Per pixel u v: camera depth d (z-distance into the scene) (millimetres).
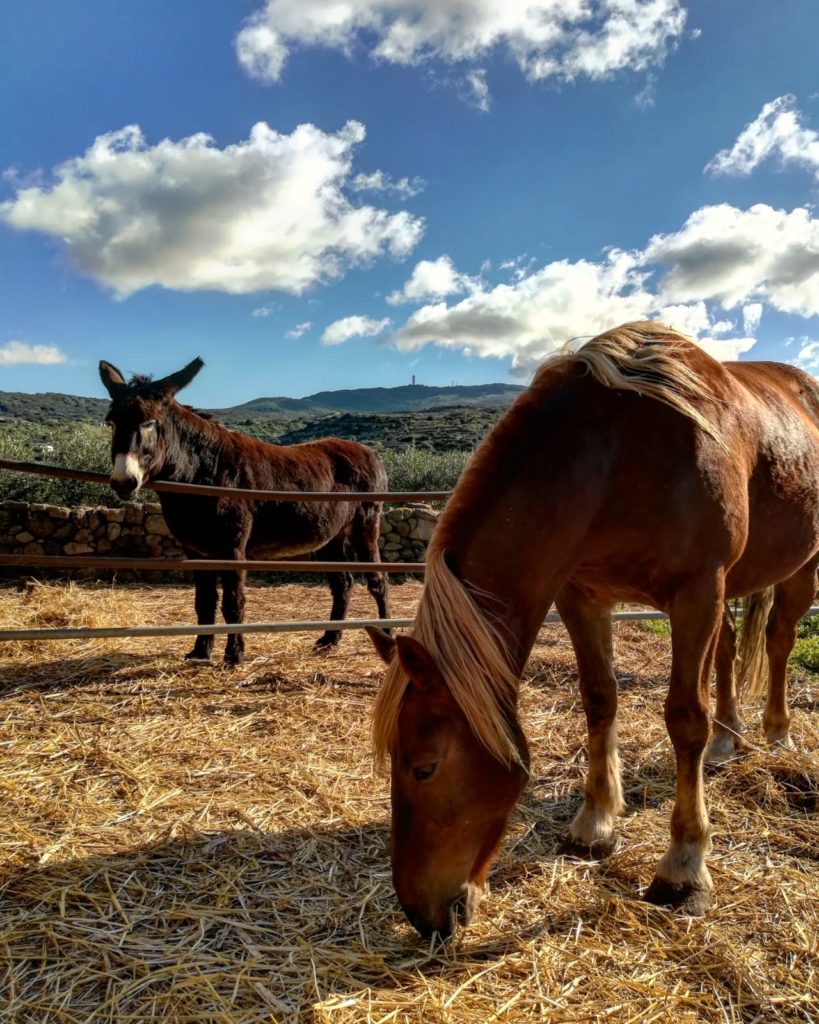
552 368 2309
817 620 6297
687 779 2246
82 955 1934
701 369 2418
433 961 1940
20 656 4750
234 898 2207
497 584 1951
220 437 5082
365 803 2852
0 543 8062
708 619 2217
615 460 2152
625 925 2082
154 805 2781
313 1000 1789
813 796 2873
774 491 2600
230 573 4848
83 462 10242
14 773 3016
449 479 12078
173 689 4199
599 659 2531
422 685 1712
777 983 1874
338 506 5742
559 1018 1729
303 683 4383
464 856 1776
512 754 1727
